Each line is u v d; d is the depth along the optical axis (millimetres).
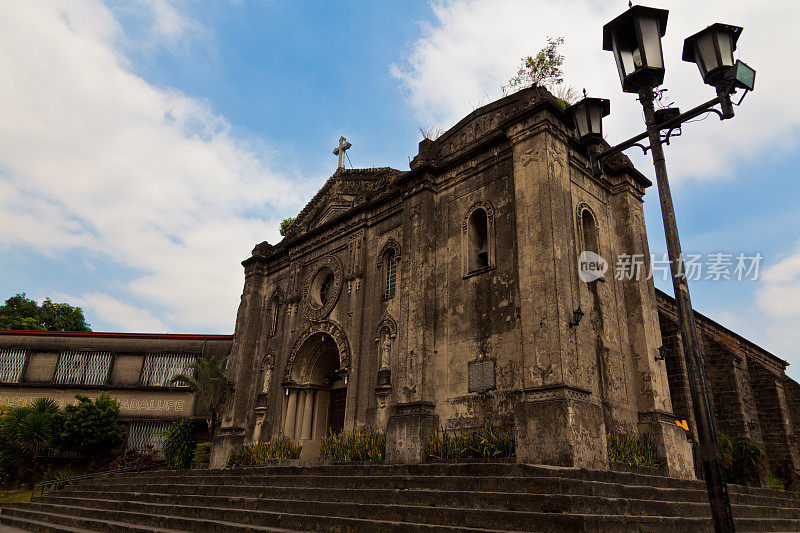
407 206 19422
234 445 23703
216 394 26969
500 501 9539
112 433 29062
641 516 9086
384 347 18547
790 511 14438
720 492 6266
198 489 15742
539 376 13742
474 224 17922
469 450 14523
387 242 20562
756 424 25953
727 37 7691
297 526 10922
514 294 15469
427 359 16750
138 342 33031
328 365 23391
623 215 18484
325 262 23422
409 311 17750
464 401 15625
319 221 25531
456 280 17344
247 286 27406
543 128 15883
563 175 15906
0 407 30125
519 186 15953
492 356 15391
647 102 8266
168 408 31594
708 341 25609
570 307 14305
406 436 15883
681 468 15883
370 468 13672
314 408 22609
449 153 19688
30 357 32344
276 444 20922
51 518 16438
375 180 23547
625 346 16797
